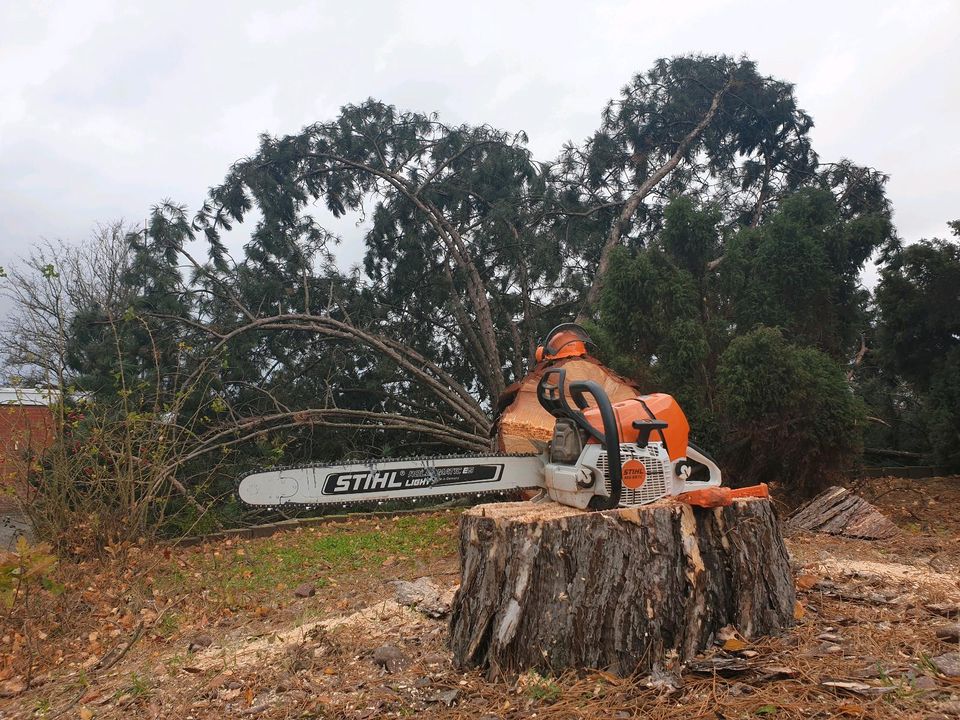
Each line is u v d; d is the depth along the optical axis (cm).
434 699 286
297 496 381
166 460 775
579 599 290
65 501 660
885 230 945
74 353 995
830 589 380
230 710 302
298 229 1298
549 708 266
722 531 320
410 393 1313
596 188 1390
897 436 1258
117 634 474
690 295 853
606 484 323
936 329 1046
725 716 248
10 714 349
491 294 1321
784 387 716
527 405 635
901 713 237
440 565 619
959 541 579
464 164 1343
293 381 1216
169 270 1130
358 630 386
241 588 574
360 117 1298
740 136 1445
